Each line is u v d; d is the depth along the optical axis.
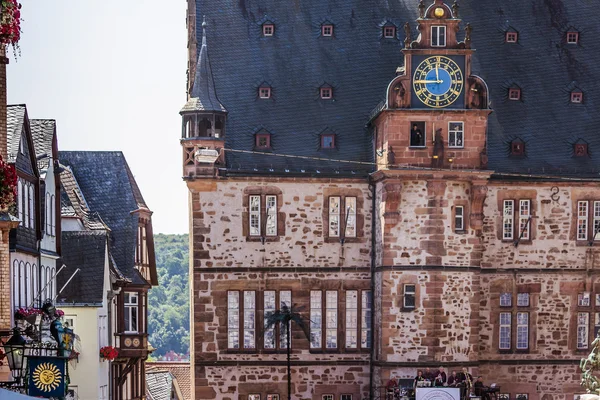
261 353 76.25
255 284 76.44
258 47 81.31
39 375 41.75
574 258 78.38
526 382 77.88
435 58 74.81
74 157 85.31
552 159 79.12
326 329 76.81
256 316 76.38
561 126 80.56
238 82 80.00
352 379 76.81
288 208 76.88
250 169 76.69
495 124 80.00
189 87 81.94
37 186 61.94
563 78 82.62
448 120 74.75
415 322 74.25
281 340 76.56
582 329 78.50
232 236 76.38
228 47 81.12
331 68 81.19
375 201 76.94
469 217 74.81
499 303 77.81
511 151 79.00
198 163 75.94
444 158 74.56
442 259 74.38
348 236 77.19
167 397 98.56
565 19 84.56
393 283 74.25
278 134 78.44
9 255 51.88
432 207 74.44
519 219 78.00
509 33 83.38
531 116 80.81
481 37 83.25
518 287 77.94
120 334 79.62
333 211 77.19
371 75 81.25
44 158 67.06
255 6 82.62
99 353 72.94
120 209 83.50
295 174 76.75
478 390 73.00
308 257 76.88
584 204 78.62
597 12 85.19
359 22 82.88
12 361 44.62
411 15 83.38
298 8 82.94
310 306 76.94
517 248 77.94
